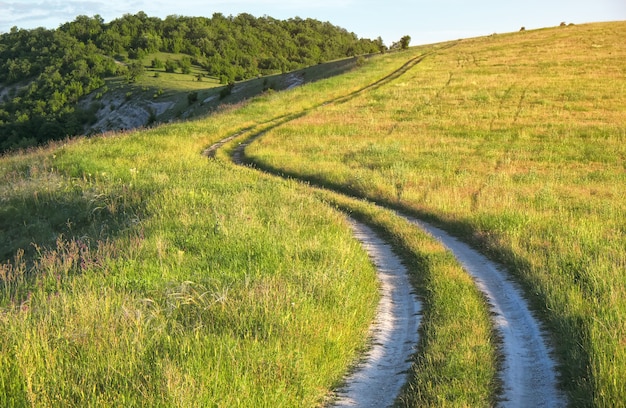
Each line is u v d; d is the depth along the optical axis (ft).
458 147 98.63
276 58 638.12
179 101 347.36
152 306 26.40
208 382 19.44
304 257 35.70
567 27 295.89
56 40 528.22
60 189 63.52
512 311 31.14
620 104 131.03
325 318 26.30
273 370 21.06
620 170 83.51
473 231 48.96
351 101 147.23
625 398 19.17
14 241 53.36
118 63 511.40
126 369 20.18
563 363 24.16
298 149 96.22
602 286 30.99
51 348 21.57
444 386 21.04
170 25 643.45
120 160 77.61
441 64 205.87
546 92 146.41
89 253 38.11
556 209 57.31
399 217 54.60
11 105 408.87
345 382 23.20
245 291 27.89
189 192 54.54
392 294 34.30
